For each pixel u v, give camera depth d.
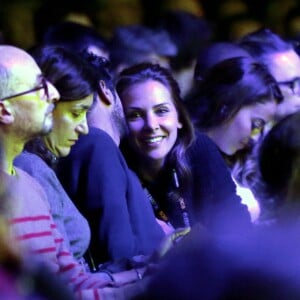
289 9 18.00
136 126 11.20
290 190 8.12
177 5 18.30
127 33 14.56
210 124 12.31
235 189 11.52
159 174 11.32
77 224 10.13
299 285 7.13
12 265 6.36
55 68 10.21
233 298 7.15
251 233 7.49
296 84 13.58
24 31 17.12
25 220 9.09
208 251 7.31
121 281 9.71
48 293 6.38
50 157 10.33
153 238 10.71
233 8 18.20
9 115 9.34
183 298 7.21
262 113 12.33
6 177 9.06
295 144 8.32
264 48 13.91
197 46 14.95
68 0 16.94
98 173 10.52
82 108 10.30
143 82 11.21
